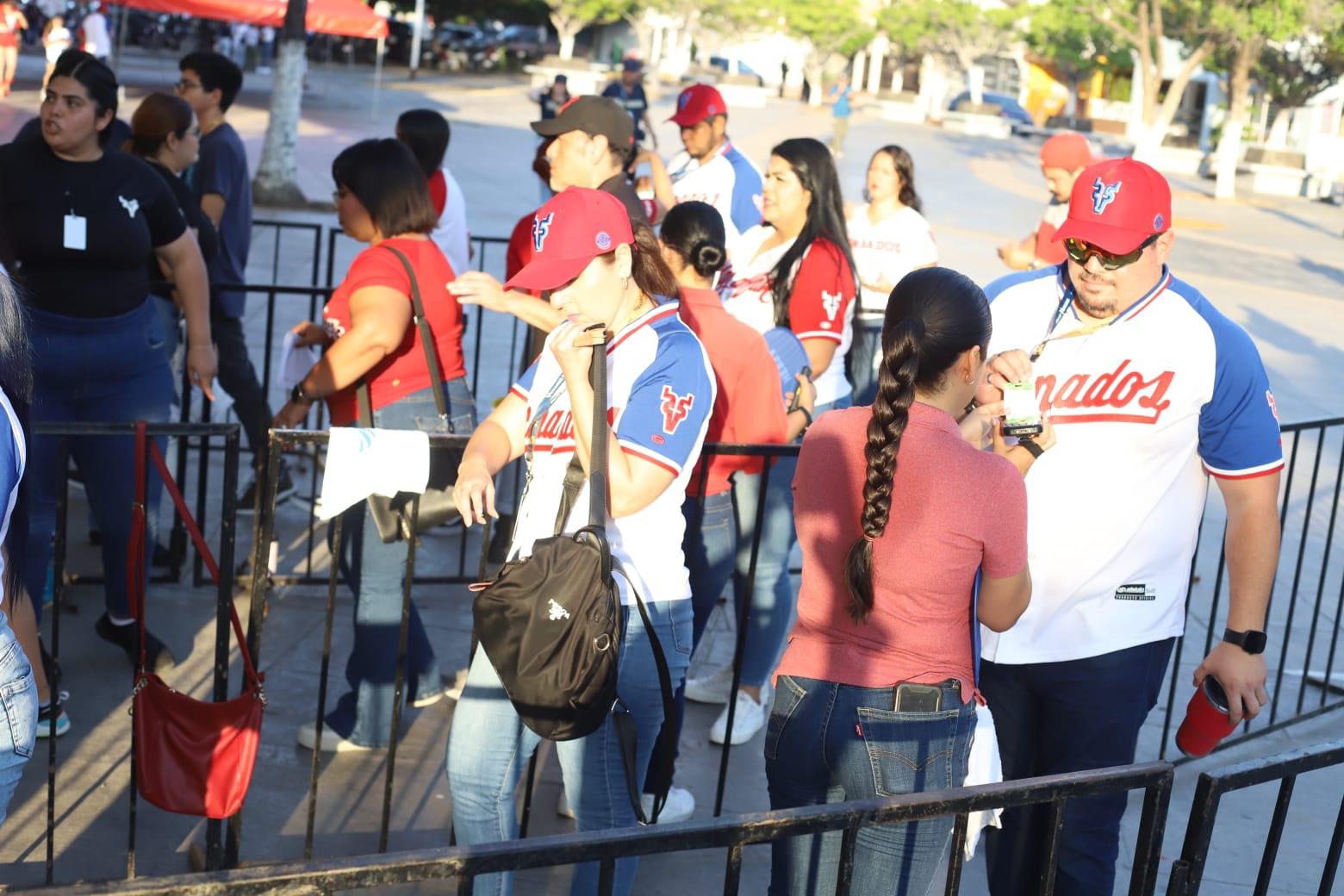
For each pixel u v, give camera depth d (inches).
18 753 99.3
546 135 186.1
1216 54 1296.8
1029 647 128.1
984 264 694.5
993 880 135.2
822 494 109.3
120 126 251.4
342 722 175.2
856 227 263.3
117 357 178.7
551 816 165.9
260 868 67.8
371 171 165.0
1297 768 96.1
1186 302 123.6
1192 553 130.6
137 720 131.3
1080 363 125.4
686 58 2161.7
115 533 184.5
